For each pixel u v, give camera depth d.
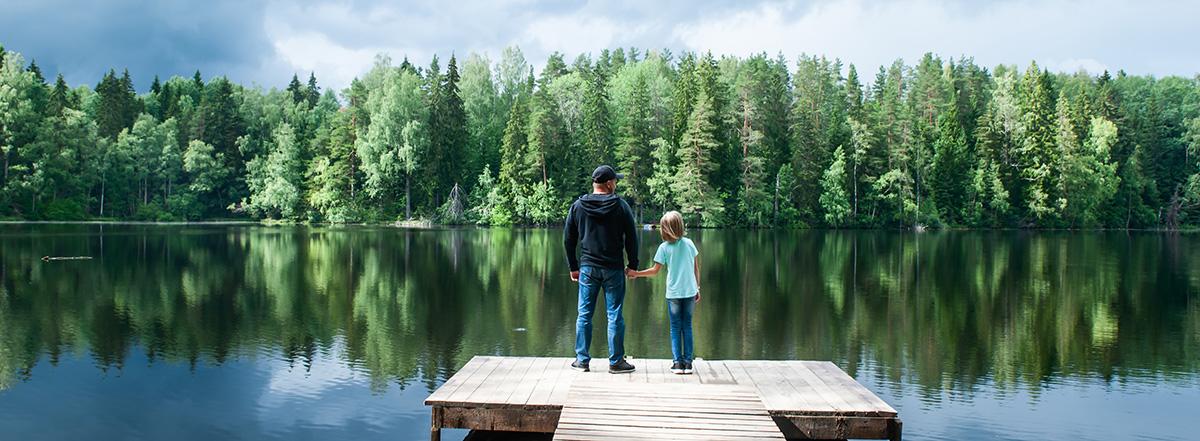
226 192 68.19
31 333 11.89
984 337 12.18
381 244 33.38
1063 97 64.88
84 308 14.38
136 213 63.28
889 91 60.12
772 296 16.88
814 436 5.48
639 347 11.35
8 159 55.25
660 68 75.44
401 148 56.06
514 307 15.01
